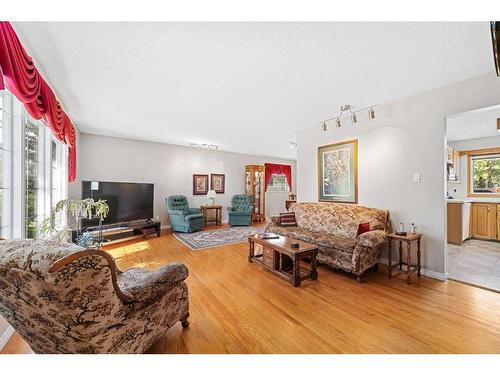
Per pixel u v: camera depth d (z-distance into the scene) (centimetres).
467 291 235
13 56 138
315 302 213
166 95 283
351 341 157
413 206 287
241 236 500
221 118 377
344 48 185
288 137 515
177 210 558
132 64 211
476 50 187
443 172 261
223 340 158
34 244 98
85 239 317
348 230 315
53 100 232
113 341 114
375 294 229
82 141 484
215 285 250
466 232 452
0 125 183
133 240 463
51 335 113
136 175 554
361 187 345
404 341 157
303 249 258
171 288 152
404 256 297
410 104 288
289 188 882
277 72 225
